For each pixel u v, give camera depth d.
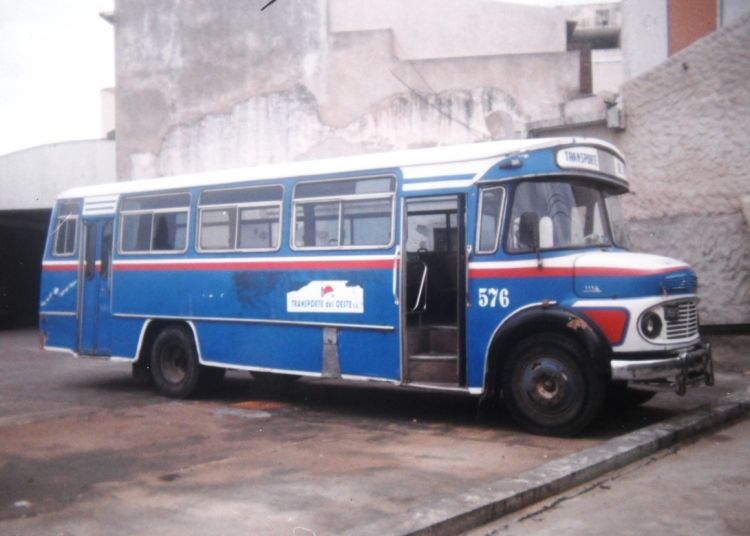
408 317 8.70
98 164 22.09
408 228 8.86
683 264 7.93
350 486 5.95
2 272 26.94
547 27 23.97
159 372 10.88
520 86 18.36
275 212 9.70
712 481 6.12
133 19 21.70
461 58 18.66
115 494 5.85
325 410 9.59
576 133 13.27
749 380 10.90
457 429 8.23
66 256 11.97
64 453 7.23
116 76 21.78
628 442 6.94
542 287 7.75
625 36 16.25
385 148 19.12
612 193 8.79
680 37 15.38
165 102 21.30
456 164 8.32
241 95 20.52
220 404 10.16
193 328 10.40
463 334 8.16
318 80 19.80
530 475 5.91
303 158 19.86
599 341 7.35
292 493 5.79
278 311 9.53
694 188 11.91
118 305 11.26
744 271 11.47
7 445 7.60
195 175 10.66
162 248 10.84
